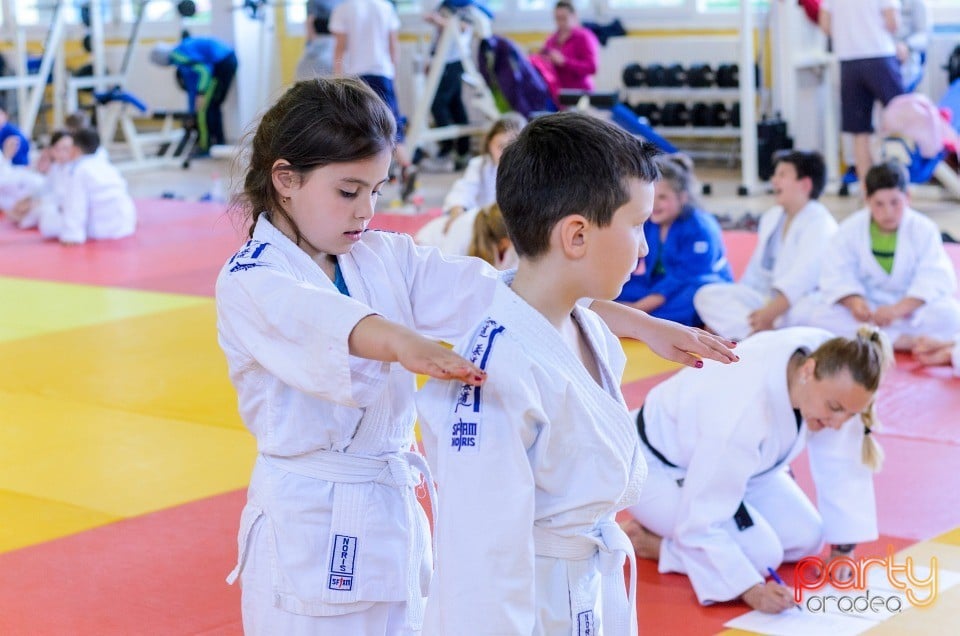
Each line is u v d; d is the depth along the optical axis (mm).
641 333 2393
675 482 3781
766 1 12328
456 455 1959
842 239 6383
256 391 2350
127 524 4383
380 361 2164
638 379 5984
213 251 9875
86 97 17547
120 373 6430
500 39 11773
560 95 11633
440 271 2537
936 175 10477
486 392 1964
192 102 15195
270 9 15859
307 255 2334
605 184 1942
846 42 10172
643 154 2006
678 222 6832
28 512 4520
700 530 3602
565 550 2047
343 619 2373
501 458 1940
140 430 5480
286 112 2260
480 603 1937
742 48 11008
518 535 1938
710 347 2361
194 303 8062
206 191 13055
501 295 2037
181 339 7133
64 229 10383
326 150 2221
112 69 17641
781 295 6488
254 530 2391
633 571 2148
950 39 11883
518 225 2018
